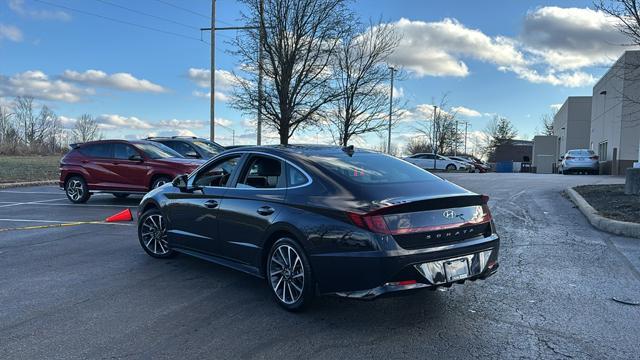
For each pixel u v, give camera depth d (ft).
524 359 12.19
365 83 75.87
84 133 280.31
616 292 17.12
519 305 15.92
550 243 24.63
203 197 19.19
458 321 14.64
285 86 64.08
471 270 14.60
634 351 12.58
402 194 14.62
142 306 16.10
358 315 15.20
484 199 15.64
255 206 16.72
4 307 15.97
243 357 12.41
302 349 12.84
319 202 14.80
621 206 32.01
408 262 13.41
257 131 71.15
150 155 40.78
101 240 26.43
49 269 20.53
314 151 17.49
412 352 12.60
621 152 89.66
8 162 103.81
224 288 18.02
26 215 35.50
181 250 20.79
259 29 64.34
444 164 128.47
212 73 81.35
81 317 15.11
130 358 12.36
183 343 13.24
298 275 15.28
